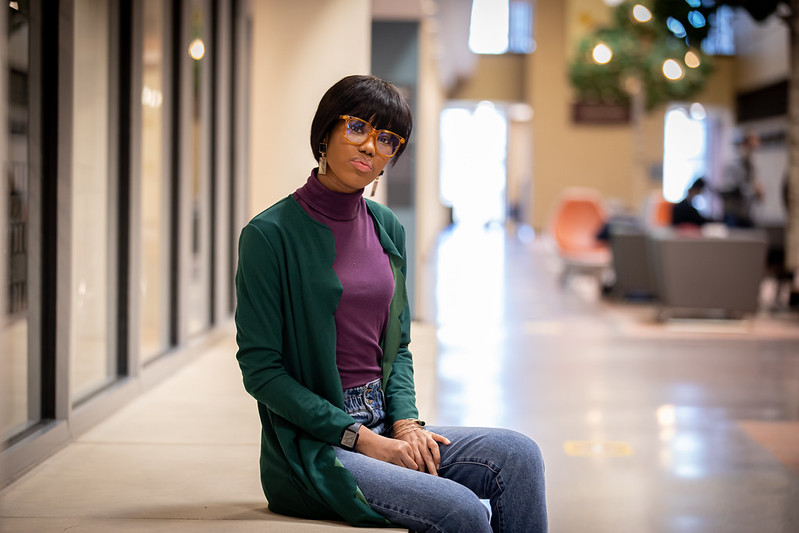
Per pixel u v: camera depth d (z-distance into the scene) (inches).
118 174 185.5
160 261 216.5
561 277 496.4
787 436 194.1
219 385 201.6
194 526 99.8
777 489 157.8
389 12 351.6
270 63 238.4
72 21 149.8
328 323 91.2
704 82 737.6
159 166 212.5
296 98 238.2
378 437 90.7
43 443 139.5
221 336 270.5
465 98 968.9
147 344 206.5
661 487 158.9
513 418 209.6
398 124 90.8
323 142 91.9
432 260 642.2
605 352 298.8
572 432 197.3
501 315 385.4
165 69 215.3
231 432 157.6
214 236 267.6
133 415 171.0
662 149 907.4
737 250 353.7
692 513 145.4
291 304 91.4
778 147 737.0
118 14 182.1
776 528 138.8
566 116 913.5
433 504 85.6
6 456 127.0
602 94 721.6
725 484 160.7
